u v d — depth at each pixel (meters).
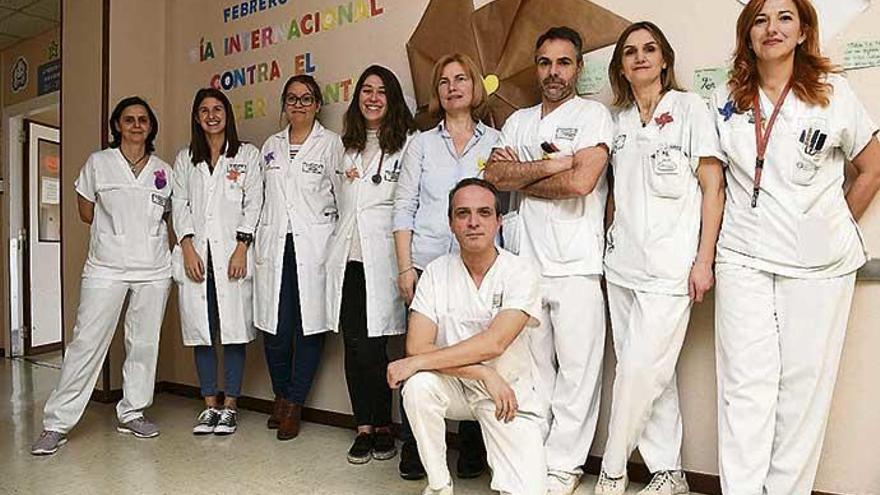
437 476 1.99
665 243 2.07
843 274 1.90
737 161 1.99
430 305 2.08
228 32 3.56
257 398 3.39
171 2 3.82
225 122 3.04
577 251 2.21
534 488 1.94
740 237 1.99
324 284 2.86
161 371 3.82
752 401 1.94
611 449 2.15
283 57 3.33
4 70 5.59
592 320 2.23
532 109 2.37
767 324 1.95
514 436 1.99
